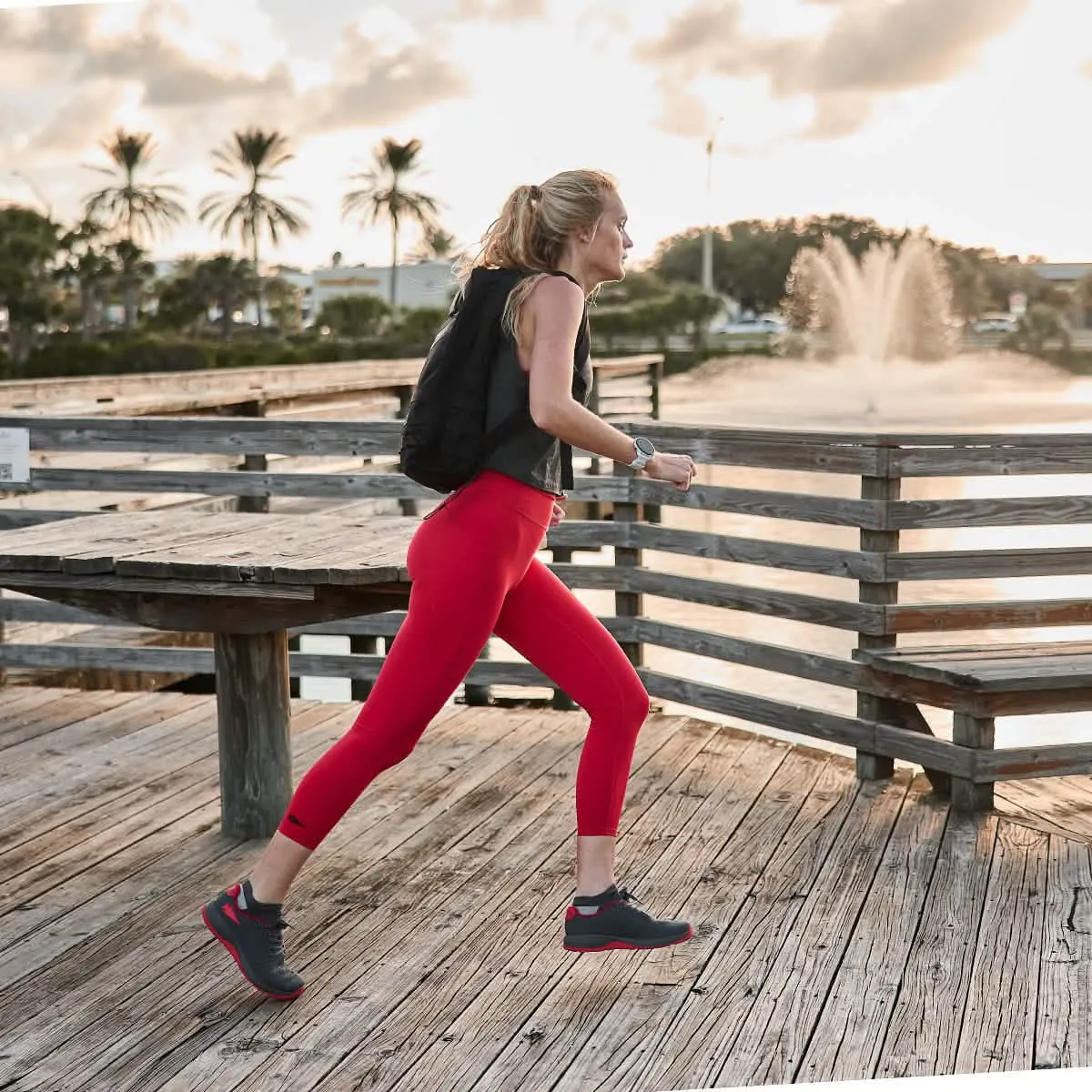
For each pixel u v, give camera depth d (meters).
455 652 2.71
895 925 3.26
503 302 2.66
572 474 2.96
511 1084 2.55
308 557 3.42
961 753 4.06
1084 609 4.38
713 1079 2.57
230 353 47.94
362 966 3.04
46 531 3.95
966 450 4.22
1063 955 3.09
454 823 3.98
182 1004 2.87
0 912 3.36
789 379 57.31
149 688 7.11
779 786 4.32
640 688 2.86
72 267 43.44
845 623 4.36
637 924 2.82
